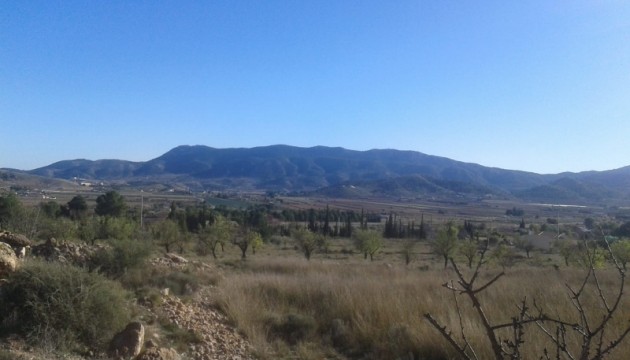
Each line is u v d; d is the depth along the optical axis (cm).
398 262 4400
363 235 4831
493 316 1009
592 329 827
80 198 6581
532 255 4697
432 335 941
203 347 1002
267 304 1386
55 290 881
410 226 8819
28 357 711
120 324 929
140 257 1644
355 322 1143
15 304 875
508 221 8869
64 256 1522
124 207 6712
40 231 3080
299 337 1133
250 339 1088
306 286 1532
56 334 831
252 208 11475
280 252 5494
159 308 1190
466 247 3650
